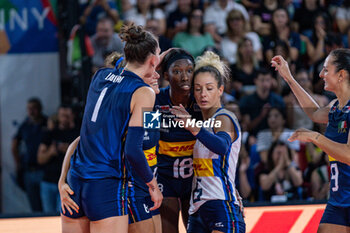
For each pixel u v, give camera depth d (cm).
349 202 868
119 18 2045
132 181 931
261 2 2142
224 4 2117
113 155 814
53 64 1950
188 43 1991
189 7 2086
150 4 2078
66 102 1950
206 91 931
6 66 1923
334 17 2203
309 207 1197
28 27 1933
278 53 1981
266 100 1803
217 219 887
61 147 1802
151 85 916
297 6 2155
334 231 884
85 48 1856
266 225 1174
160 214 1031
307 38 2058
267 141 1717
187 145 1022
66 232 854
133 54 830
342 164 878
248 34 2031
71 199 822
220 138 844
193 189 939
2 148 1884
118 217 815
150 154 974
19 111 1922
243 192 1648
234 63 1994
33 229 1190
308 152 1702
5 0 1911
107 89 832
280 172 1678
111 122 809
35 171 1828
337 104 921
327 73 902
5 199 1844
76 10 1931
